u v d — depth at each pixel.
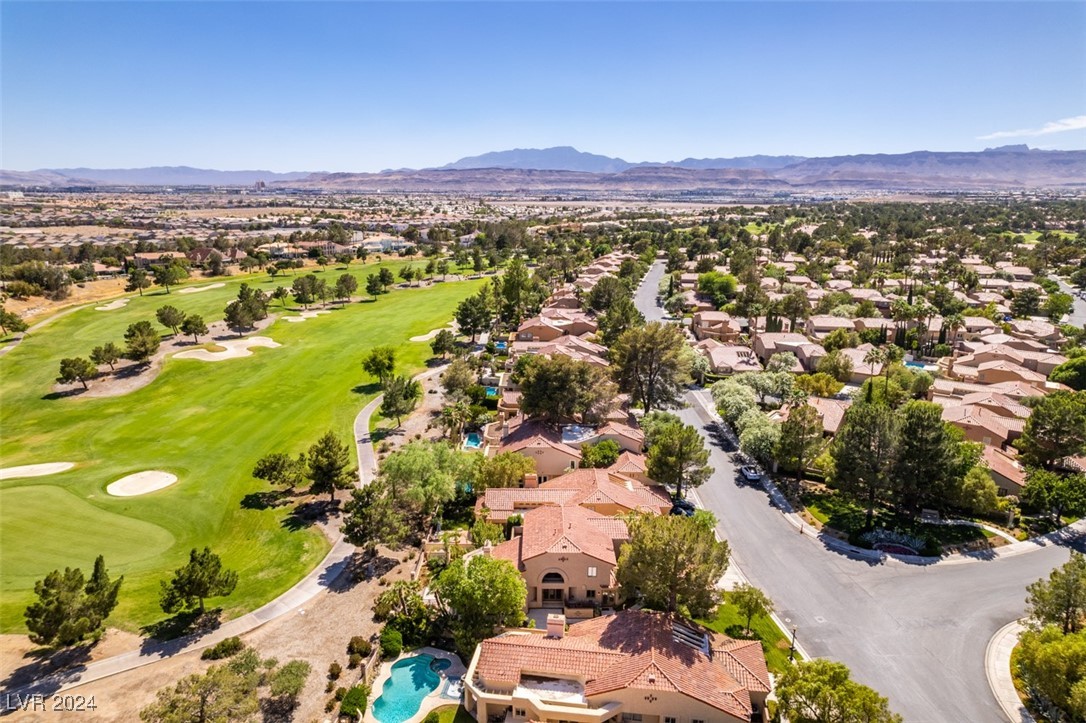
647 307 180.62
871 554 63.31
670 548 47.56
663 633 45.19
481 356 123.31
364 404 105.00
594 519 59.56
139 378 116.62
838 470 68.94
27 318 153.88
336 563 61.56
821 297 167.62
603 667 42.81
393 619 51.91
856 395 96.31
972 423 84.94
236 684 40.22
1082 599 46.59
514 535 61.91
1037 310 161.12
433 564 59.16
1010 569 61.06
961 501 67.94
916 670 47.94
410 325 155.00
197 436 92.75
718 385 99.88
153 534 67.06
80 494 75.38
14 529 67.19
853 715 36.12
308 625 52.53
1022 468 77.00
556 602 55.06
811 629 52.31
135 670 47.12
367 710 43.50
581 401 84.38
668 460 68.88
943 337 133.12
